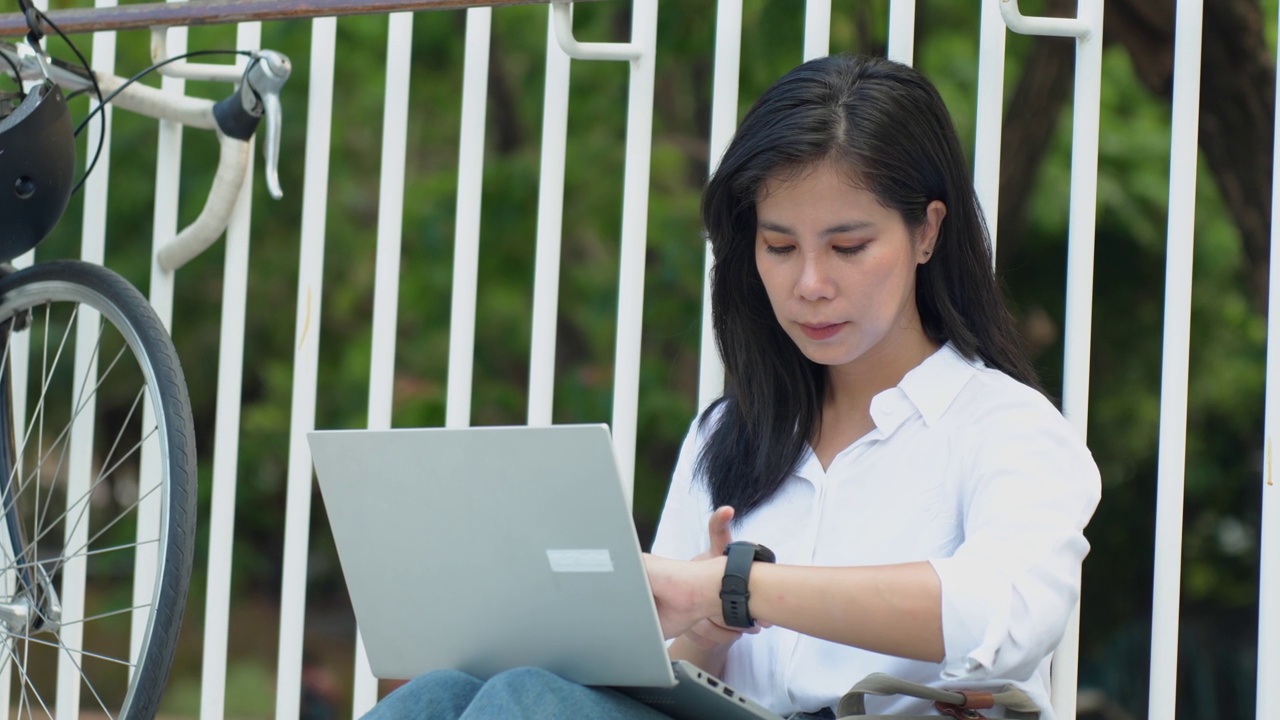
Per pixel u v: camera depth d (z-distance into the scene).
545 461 3.17
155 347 4.89
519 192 11.94
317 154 5.57
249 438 13.26
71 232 12.04
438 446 3.31
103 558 12.98
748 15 9.92
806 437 4.08
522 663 3.46
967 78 10.75
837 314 3.78
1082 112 4.75
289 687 5.50
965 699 3.62
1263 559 4.43
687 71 11.84
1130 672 10.09
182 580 4.66
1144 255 10.95
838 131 3.73
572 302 12.52
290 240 12.92
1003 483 3.63
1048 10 8.24
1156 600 4.57
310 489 5.54
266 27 11.91
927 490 3.83
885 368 4.01
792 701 3.90
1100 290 11.03
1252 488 11.09
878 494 3.88
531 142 12.25
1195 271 11.15
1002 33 4.84
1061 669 4.62
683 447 4.43
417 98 12.48
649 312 11.84
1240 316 11.26
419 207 12.16
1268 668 4.39
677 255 11.62
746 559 3.45
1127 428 10.95
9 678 5.76
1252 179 7.43
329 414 13.07
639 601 3.18
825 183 3.73
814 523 3.94
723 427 4.24
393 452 3.37
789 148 3.74
